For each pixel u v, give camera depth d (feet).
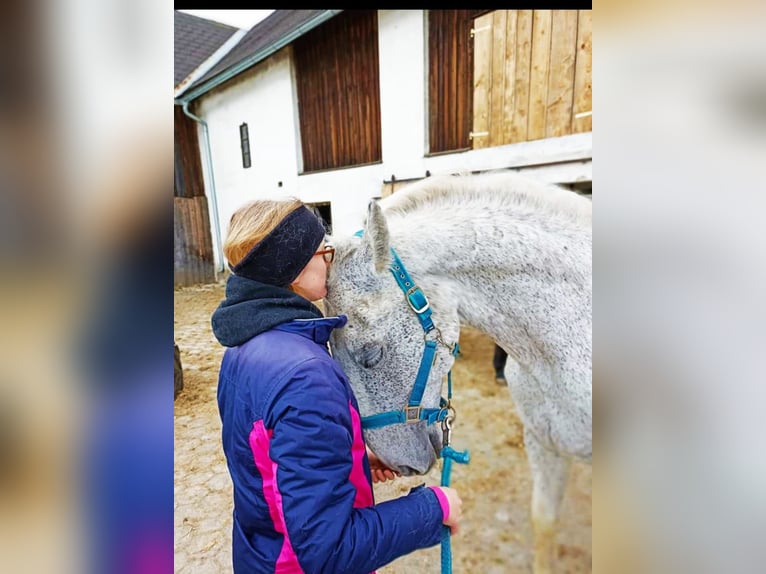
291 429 1.93
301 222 2.40
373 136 8.15
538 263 3.02
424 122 7.51
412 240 3.10
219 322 2.43
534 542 5.05
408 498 2.25
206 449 6.31
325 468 1.92
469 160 7.11
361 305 2.93
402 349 2.98
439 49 7.28
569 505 5.64
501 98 6.75
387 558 2.05
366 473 2.52
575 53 6.05
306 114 8.88
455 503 2.34
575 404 3.28
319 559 1.84
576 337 3.06
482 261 3.10
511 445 6.83
